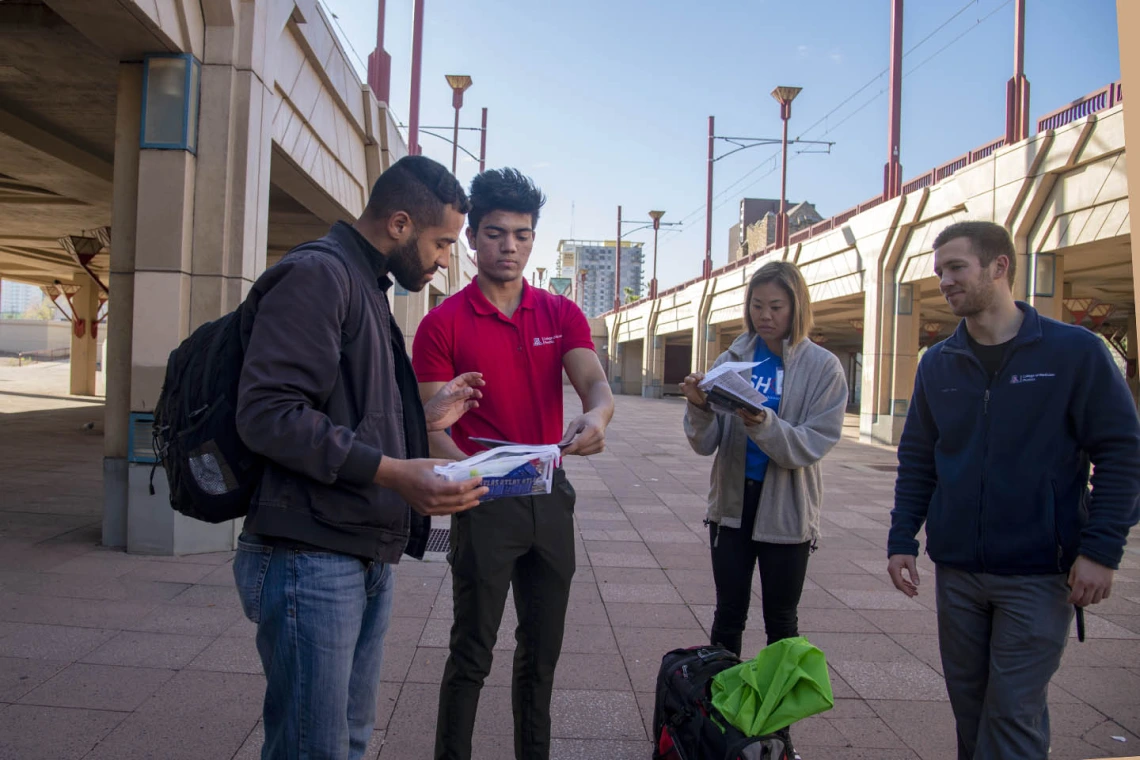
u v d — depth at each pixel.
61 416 15.98
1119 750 2.96
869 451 15.17
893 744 2.97
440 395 2.12
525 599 2.41
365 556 1.73
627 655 3.80
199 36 5.42
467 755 2.27
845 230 17.62
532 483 2.06
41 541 5.57
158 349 5.32
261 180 5.80
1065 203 11.12
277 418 1.56
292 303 1.63
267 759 1.75
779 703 2.27
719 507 2.87
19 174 11.01
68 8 4.70
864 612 4.64
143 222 5.33
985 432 2.22
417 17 16.80
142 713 2.99
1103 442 2.05
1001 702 2.10
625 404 32.50
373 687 2.02
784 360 2.92
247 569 1.74
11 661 3.44
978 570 2.20
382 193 1.90
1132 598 5.05
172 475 1.69
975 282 2.22
